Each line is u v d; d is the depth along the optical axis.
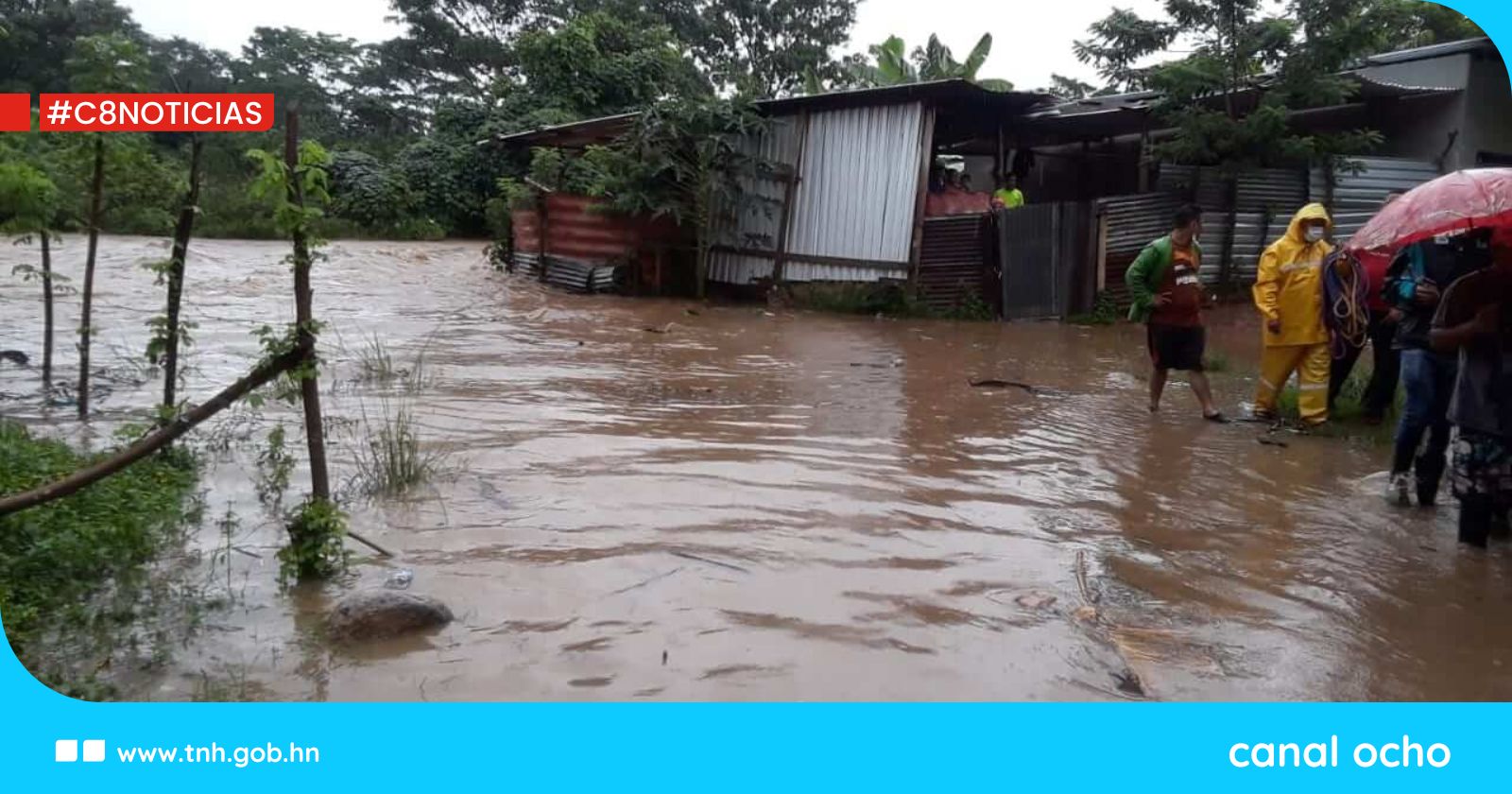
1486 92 16.02
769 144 16.42
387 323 12.24
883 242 15.50
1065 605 4.35
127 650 3.78
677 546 4.88
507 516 5.27
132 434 5.62
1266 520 5.68
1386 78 16.84
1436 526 5.66
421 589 4.34
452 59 39.09
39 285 13.31
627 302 15.63
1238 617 4.32
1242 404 9.09
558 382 9.07
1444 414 5.86
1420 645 4.12
